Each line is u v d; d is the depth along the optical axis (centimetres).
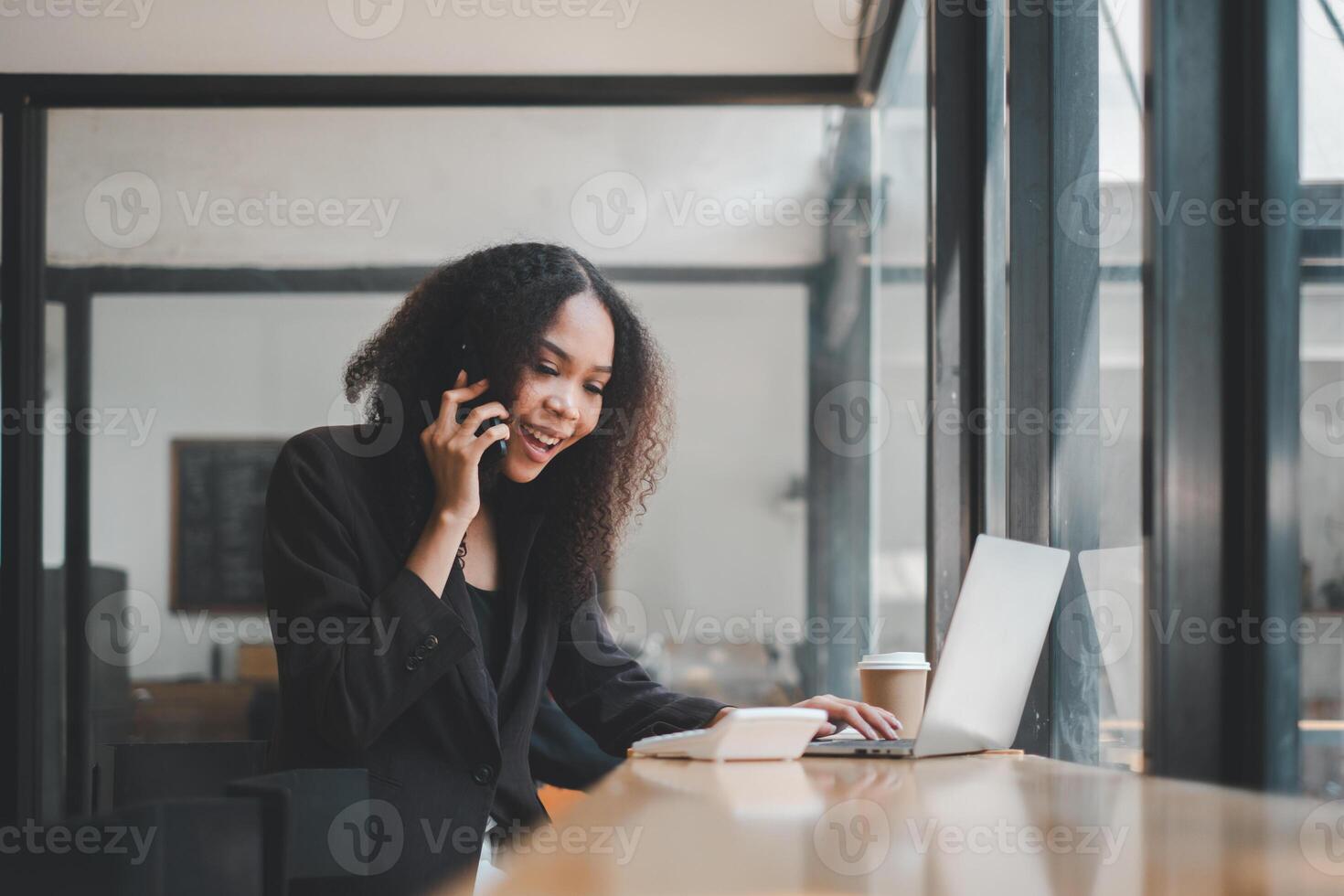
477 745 168
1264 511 140
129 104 411
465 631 163
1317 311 131
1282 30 138
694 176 451
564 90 414
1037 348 217
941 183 258
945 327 256
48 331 414
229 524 435
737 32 396
